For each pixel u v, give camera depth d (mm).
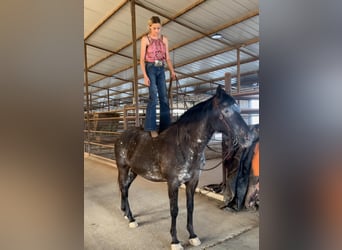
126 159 2275
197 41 6180
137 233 2176
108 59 7836
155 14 5047
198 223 2355
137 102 4723
